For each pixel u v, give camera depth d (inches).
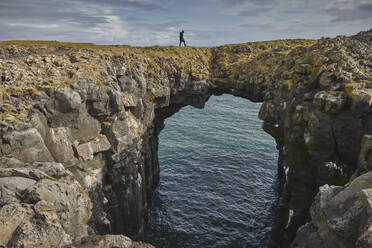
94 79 804.0
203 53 1921.8
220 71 1733.5
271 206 1365.7
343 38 1010.7
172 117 2861.7
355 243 317.4
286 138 942.4
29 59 804.6
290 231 907.4
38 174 450.3
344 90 703.7
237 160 1850.4
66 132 693.9
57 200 401.7
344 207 379.9
